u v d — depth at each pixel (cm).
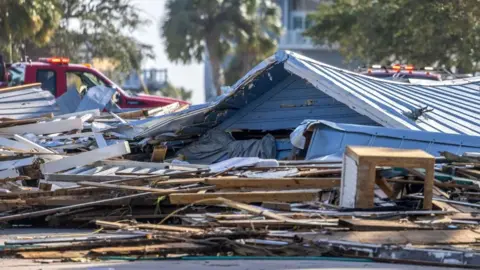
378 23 9700
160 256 2027
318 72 3572
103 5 11862
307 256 2019
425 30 9131
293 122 3772
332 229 2166
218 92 10944
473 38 9088
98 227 2528
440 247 2025
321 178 2669
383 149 2464
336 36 10775
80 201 2609
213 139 3809
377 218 2291
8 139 3541
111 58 11925
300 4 15475
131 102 5519
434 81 4572
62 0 11462
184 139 3828
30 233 2448
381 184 2488
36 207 2638
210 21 10769
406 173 2580
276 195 2534
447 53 9350
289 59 3597
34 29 9019
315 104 3750
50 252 2039
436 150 3162
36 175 3117
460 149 3167
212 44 10788
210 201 2469
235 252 2041
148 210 2586
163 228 2219
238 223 2214
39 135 3850
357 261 1991
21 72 5500
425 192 2403
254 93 3775
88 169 3067
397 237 2094
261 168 2883
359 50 10344
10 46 8956
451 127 3497
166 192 2547
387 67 5809
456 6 9012
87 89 5550
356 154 2384
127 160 3362
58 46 11288
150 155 3775
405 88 4109
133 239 2094
